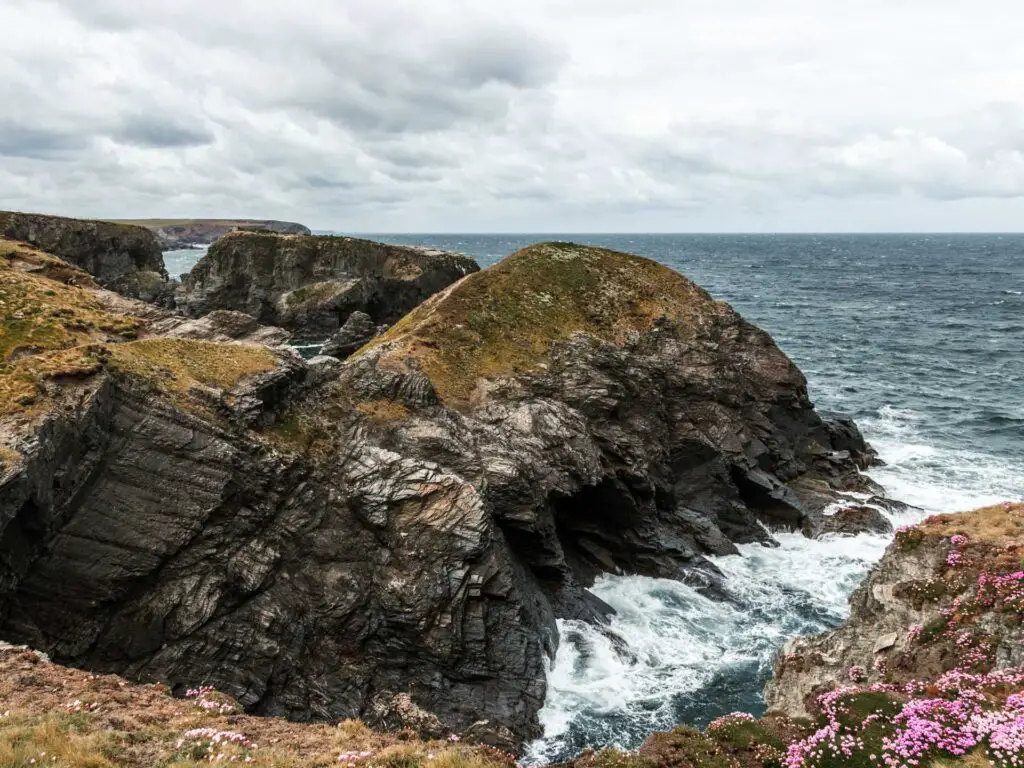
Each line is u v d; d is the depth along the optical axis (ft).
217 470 110.52
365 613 114.11
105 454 104.94
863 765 59.21
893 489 200.95
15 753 51.03
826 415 246.06
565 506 161.89
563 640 128.88
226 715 71.20
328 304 388.78
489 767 60.44
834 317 521.65
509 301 211.20
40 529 92.27
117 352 117.80
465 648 112.27
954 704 63.82
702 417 192.95
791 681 92.32
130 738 58.75
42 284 171.63
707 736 69.31
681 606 144.97
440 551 117.70
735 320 226.79
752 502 190.19
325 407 139.54
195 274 417.49
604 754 68.28
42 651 92.02
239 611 105.70
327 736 67.67
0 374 101.14
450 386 169.17
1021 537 89.92
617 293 227.61
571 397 175.63
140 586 101.81
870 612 94.17
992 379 331.16
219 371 127.03
